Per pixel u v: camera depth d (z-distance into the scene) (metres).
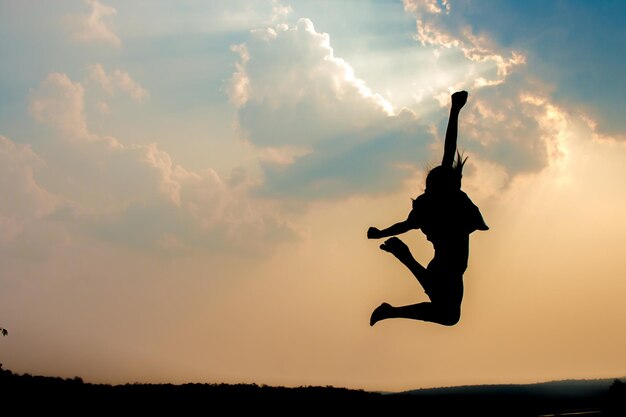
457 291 6.51
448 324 6.50
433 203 6.71
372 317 6.75
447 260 6.57
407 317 6.65
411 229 6.99
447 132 6.68
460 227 6.63
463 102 6.60
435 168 6.80
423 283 6.64
